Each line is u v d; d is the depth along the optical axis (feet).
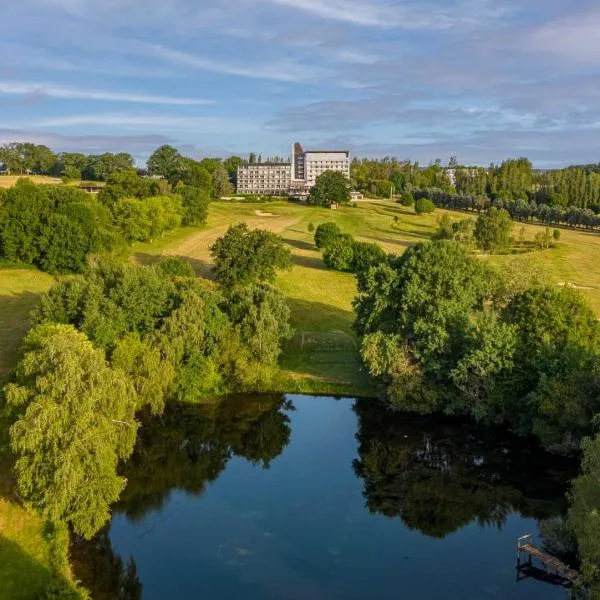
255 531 141.79
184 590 120.98
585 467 119.96
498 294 212.23
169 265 278.46
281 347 246.47
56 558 120.57
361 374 228.63
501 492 159.94
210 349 212.84
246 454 180.55
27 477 122.72
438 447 183.32
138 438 187.11
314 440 188.85
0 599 107.96
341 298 312.09
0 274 323.98
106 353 192.13
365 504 154.51
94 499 125.90
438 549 136.05
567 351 175.94
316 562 131.03
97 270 225.15
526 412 181.68
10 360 214.90
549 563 127.13
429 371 199.41
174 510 150.30
